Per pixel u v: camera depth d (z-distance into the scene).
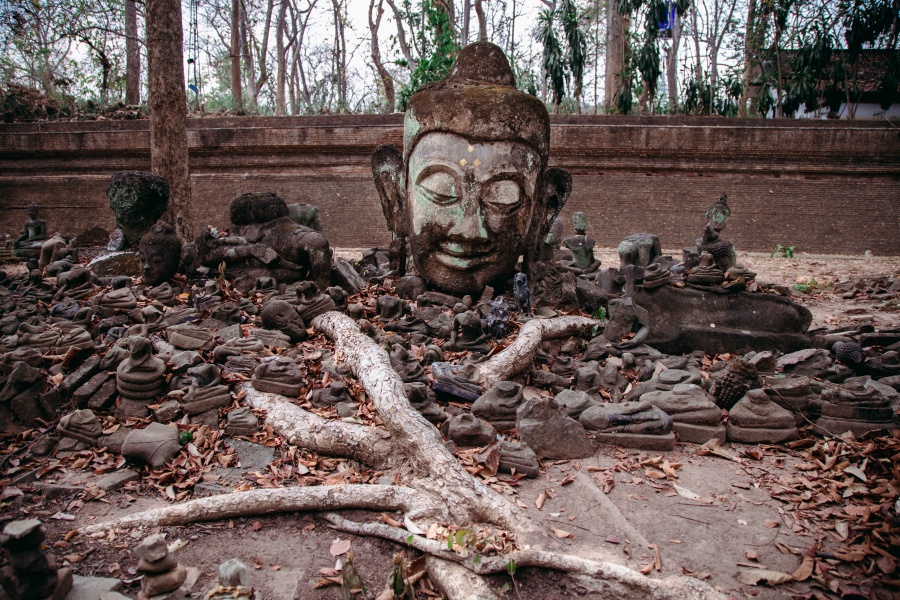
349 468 4.29
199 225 16.02
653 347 6.65
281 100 23.86
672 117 16.38
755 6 22.09
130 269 8.40
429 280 7.44
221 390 4.95
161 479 4.09
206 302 6.85
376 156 8.05
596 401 5.24
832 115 20.48
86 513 3.76
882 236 15.29
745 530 3.68
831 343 6.52
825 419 4.90
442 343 6.34
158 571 2.84
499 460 4.28
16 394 4.86
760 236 15.50
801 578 3.22
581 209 15.74
